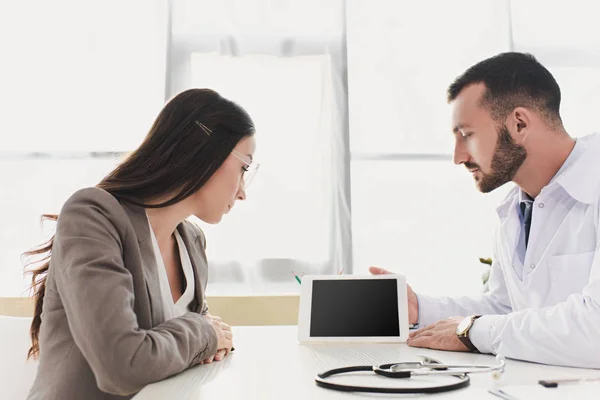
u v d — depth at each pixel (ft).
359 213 7.97
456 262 7.98
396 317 3.70
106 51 8.06
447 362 2.79
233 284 7.62
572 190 3.93
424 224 8.03
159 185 3.40
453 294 7.89
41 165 7.78
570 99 8.47
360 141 8.14
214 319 3.44
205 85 8.07
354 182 8.02
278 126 8.03
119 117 7.97
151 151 3.46
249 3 8.29
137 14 8.16
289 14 8.32
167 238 3.76
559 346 2.76
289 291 7.68
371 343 3.63
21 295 7.41
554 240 4.01
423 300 4.43
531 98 4.21
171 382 2.32
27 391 5.27
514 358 2.98
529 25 8.58
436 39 8.45
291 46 8.24
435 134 8.23
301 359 2.89
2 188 7.68
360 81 8.27
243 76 8.11
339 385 2.00
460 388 1.99
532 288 4.08
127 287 2.77
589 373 2.51
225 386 2.14
